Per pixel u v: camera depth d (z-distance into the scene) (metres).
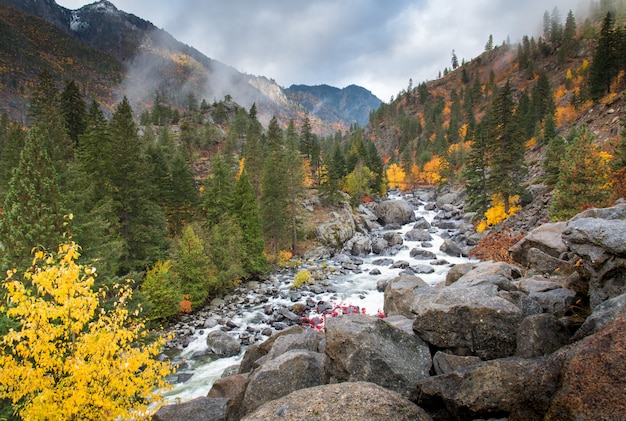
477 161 47.62
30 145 18.56
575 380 4.67
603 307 6.61
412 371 8.12
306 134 84.94
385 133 187.25
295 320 28.05
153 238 31.98
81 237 19.64
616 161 29.50
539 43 167.75
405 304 14.74
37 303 7.19
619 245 7.59
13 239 16.52
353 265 45.19
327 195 65.19
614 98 56.53
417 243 54.31
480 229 45.41
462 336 8.60
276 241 48.69
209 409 10.21
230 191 47.81
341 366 8.28
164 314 26.95
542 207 40.81
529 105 96.94
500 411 6.20
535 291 10.36
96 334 7.72
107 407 7.45
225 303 32.84
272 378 9.55
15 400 7.09
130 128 32.03
